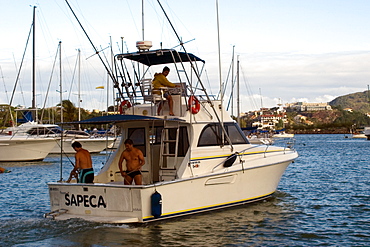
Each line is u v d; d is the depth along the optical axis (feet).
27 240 31.83
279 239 34.09
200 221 37.60
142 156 36.24
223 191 40.24
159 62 42.83
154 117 37.11
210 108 41.29
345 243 33.53
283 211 43.01
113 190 34.73
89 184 35.63
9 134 114.62
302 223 38.99
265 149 45.47
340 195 54.44
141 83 41.70
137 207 34.12
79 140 132.16
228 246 31.96
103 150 137.80
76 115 204.85
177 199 36.32
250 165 41.91
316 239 34.40
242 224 37.47
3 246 30.63
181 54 39.60
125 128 41.60
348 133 573.33
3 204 50.62
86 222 34.50
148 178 40.09
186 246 31.53
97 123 40.34
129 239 32.37
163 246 31.27
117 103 42.01
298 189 59.82
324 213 43.29
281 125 487.61
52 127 117.91
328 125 632.38
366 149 182.60
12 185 68.08
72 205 36.91
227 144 41.93
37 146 110.73
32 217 39.60
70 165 103.96
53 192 38.04
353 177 74.69
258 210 42.47
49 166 101.35
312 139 359.25
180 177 36.86
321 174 79.97
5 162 109.81
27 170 92.17
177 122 39.06
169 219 36.17
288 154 46.75
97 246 30.86
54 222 35.01
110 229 33.96
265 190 45.21
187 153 37.91
